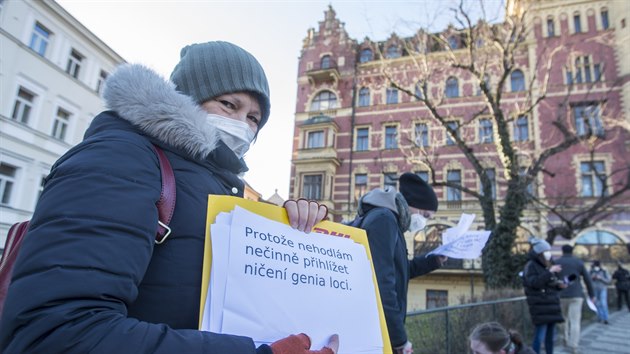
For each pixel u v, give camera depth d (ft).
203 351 2.35
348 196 71.77
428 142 69.05
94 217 2.35
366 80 77.51
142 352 2.16
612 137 58.70
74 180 2.47
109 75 3.37
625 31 61.05
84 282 2.17
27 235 2.38
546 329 17.12
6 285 3.14
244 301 2.97
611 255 55.88
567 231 41.14
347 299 3.74
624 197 54.70
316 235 3.90
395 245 7.19
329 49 81.30
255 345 2.82
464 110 67.92
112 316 2.22
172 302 2.78
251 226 3.34
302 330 3.23
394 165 70.74
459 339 15.71
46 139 57.00
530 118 63.98
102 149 2.72
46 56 58.39
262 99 4.44
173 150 3.28
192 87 4.09
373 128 74.28
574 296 20.18
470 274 59.00
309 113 78.64
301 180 73.72
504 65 38.60
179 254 2.90
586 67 63.21
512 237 35.73
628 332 26.89
